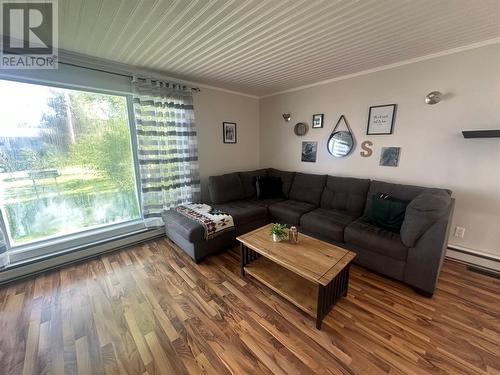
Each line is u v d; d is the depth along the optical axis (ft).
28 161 7.45
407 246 6.35
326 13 5.21
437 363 4.37
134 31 5.94
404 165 8.77
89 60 7.82
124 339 4.99
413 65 8.04
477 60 6.85
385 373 4.19
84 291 6.63
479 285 6.65
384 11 5.13
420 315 5.57
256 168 14.85
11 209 7.32
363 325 5.29
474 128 7.18
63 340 4.99
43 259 7.60
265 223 10.61
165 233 10.58
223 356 4.57
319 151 11.54
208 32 6.03
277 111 13.26
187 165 10.77
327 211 9.65
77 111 8.22
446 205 5.98
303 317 5.58
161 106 9.49
